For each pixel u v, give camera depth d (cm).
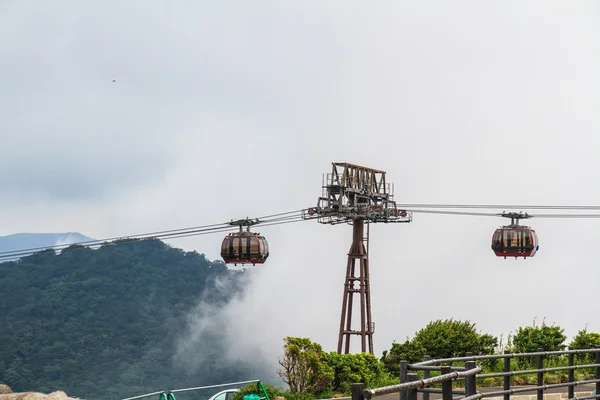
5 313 16988
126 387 15812
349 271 6456
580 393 2816
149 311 18438
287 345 3256
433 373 3219
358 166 6500
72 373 16025
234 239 5691
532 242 5922
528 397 2695
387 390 959
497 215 6006
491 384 3106
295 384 3219
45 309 17300
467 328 3622
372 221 6481
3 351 15712
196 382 16750
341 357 3388
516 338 3712
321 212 6216
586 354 3581
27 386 15112
